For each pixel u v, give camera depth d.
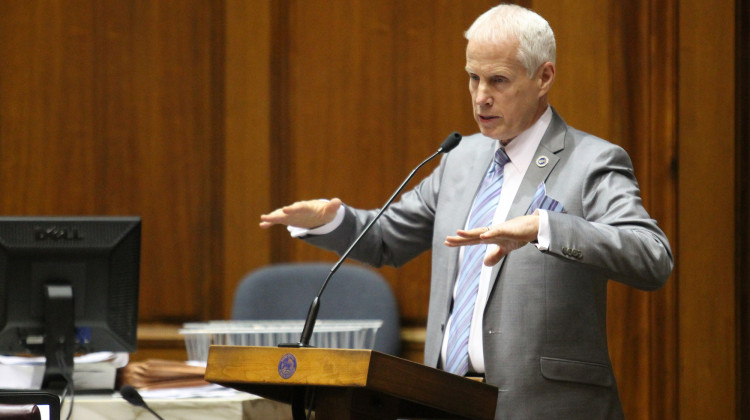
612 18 13.38
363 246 8.70
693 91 13.26
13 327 8.93
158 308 13.99
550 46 7.89
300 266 12.44
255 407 8.32
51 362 8.74
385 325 12.15
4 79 14.02
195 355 11.88
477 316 7.89
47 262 8.98
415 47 13.75
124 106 14.02
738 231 13.19
